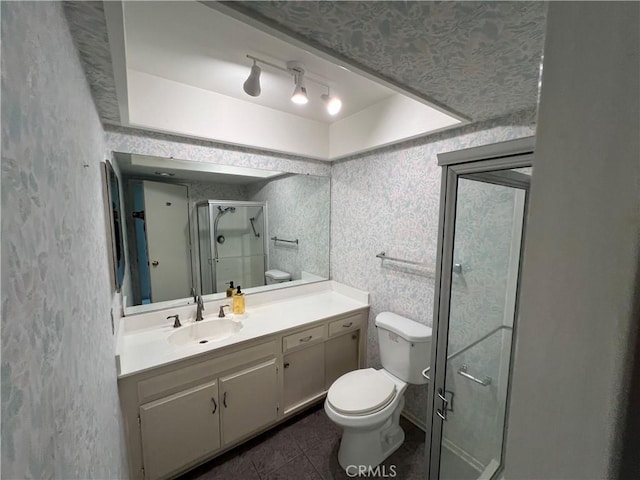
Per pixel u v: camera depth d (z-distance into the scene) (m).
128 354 1.42
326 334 2.01
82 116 0.79
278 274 2.38
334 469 1.58
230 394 1.58
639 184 0.23
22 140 0.36
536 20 0.74
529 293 0.29
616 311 0.25
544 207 0.28
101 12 0.65
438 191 1.73
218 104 1.78
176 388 1.42
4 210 0.30
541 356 0.29
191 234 1.98
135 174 1.74
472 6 0.69
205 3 0.68
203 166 1.92
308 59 1.39
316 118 2.23
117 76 0.95
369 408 1.48
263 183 2.24
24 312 0.34
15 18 0.34
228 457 1.64
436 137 1.72
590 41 0.24
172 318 1.82
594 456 0.27
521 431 0.30
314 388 2.03
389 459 1.66
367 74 1.03
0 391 0.28
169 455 1.42
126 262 1.74
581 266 0.26
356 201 2.31
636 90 0.23
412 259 1.91
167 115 1.61
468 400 1.31
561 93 0.26
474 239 1.17
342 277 2.51
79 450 0.55
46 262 0.43
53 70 0.51
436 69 1.00
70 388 0.51
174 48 1.29
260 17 0.74
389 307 2.10
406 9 0.71
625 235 0.24
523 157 0.85
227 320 1.92
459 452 1.31
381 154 2.07
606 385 0.26
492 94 1.18
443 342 1.14
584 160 0.25
